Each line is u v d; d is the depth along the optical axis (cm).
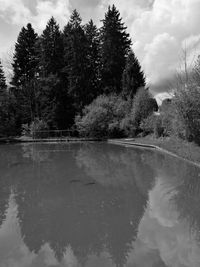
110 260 332
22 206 540
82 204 542
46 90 2819
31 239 395
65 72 3009
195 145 1128
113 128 2289
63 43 3161
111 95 2577
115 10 3203
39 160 1175
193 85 1078
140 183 702
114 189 651
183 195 587
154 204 533
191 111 1066
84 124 2377
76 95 2855
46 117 2753
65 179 770
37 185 710
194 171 824
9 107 2823
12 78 3147
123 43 3253
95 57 3212
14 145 2036
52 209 517
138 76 2591
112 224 438
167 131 1529
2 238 399
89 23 3341
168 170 854
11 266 326
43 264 328
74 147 1769
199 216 465
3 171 923
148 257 335
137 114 2108
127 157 1198
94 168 939
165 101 1628
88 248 364
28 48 3191
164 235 394
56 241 386
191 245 361
